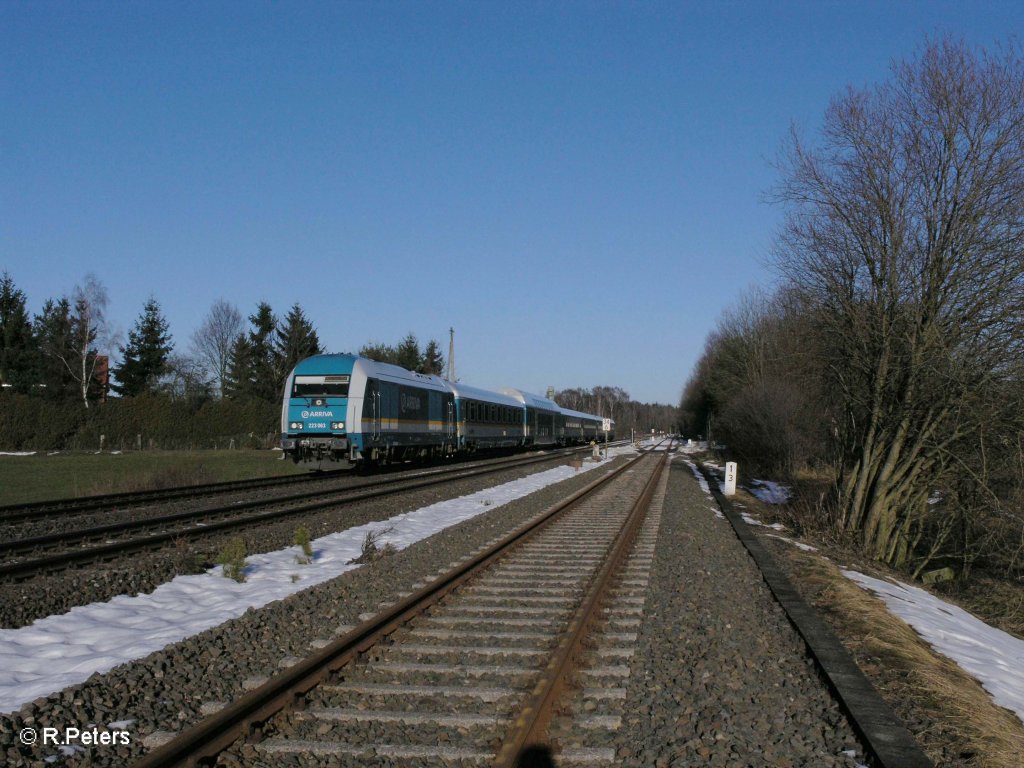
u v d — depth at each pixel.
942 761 5.21
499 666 6.60
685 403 102.00
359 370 27.09
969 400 16.34
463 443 39.94
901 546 18.97
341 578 10.40
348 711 5.55
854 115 17.86
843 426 20.02
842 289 18.42
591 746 5.09
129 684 6.09
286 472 31.91
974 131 16.30
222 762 4.74
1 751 4.88
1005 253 16.00
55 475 30.08
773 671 6.89
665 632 7.96
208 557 11.95
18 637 7.64
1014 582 17.77
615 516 18.53
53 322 67.44
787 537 17.31
